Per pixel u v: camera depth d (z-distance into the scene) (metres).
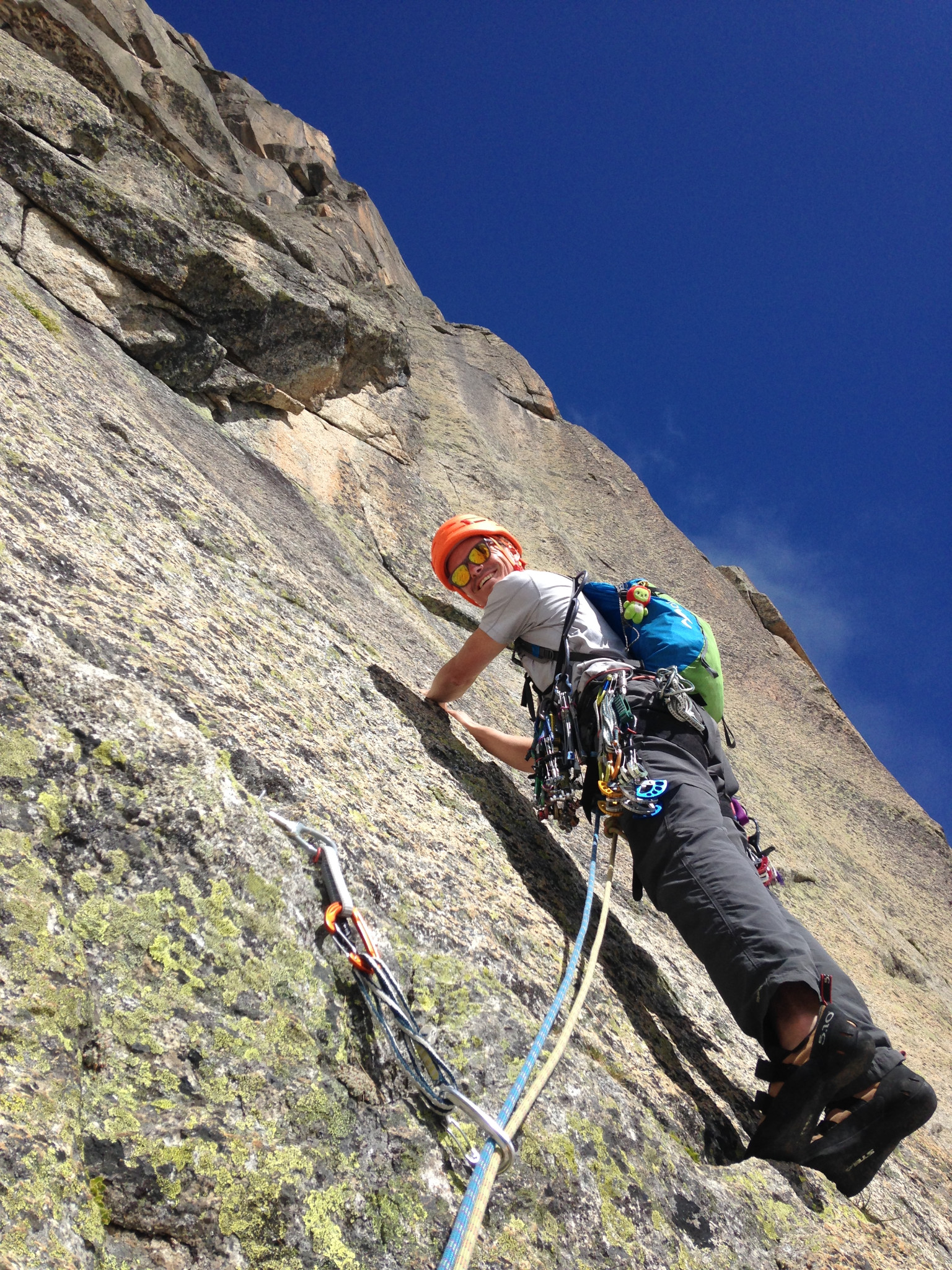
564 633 2.56
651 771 2.31
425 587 5.11
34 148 4.20
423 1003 1.67
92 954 1.30
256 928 1.47
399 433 6.37
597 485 9.37
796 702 8.53
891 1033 4.66
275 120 13.93
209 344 4.75
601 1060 1.98
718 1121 2.10
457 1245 1.22
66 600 1.81
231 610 2.44
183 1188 1.16
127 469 2.67
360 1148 1.36
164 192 5.01
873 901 6.49
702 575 9.12
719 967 2.05
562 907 2.50
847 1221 2.08
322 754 2.11
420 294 13.25
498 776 2.93
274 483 4.49
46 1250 0.99
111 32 9.37
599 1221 1.57
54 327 3.63
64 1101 1.11
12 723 1.41
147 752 1.52
